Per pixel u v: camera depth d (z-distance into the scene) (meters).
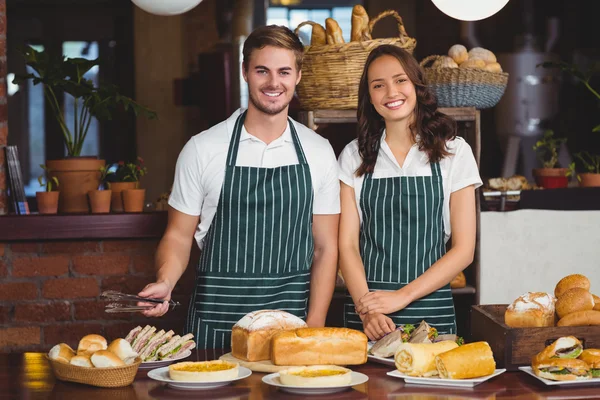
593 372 1.75
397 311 2.48
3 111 3.40
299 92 3.15
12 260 3.29
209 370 1.78
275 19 5.54
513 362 1.84
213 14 5.52
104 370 1.73
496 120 5.23
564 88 5.21
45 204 3.32
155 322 3.37
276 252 2.45
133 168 3.53
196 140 2.44
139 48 5.55
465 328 3.48
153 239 3.35
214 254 2.46
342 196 2.58
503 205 3.55
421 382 1.76
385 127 2.56
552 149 4.25
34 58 3.47
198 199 2.46
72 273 3.32
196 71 5.56
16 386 1.78
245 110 2.50
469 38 5.31
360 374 1.79
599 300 1.91
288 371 1.75
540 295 1.91
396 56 2.42
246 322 1.96
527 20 5.23
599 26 5.19
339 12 5.54
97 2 5.56
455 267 2.43
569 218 3.58
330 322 3.51
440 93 3.23
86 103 3.55
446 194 2.51
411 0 5.42
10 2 5.53
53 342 3.32
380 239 2.54
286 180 2.43
